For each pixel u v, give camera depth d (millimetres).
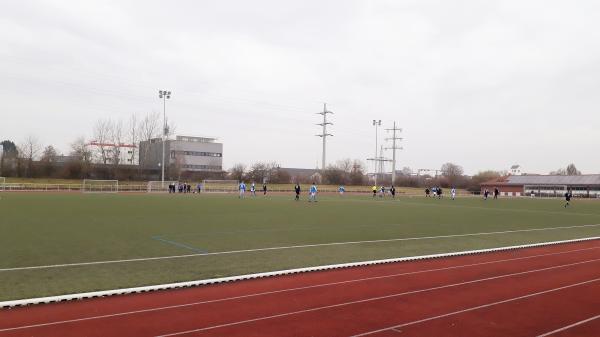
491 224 26109
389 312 8617
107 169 90812
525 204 54969
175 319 7984
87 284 10180
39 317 7961
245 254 14531
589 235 21844
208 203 41406
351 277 11641
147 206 35594
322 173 108125
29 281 10266
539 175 113375
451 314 8555
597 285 11062
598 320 8305
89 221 23469
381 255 14938
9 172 82312
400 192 97750
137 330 7371
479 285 10922
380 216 30562
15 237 17141
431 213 34656
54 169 86188
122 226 21516
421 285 10852
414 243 17734
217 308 8695
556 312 8773
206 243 16703
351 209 37438
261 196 62000
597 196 93250
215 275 11438
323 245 16688
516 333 7578
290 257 14195
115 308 8578
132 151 101750
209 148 120625
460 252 15625
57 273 11148
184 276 11258
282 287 10469
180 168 97625
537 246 17828
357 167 125688
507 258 14914
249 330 7484
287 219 26781
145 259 13258
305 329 7586
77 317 7988
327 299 9469
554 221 29297
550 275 12211
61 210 30031
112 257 13438
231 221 24953
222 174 106625
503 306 9133
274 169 106812
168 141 107438
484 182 125375
